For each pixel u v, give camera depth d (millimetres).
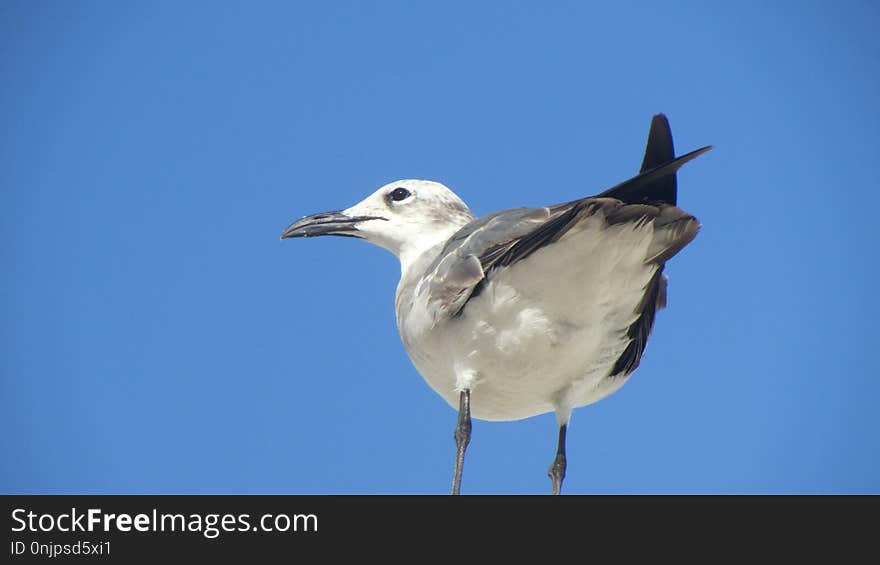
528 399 14039
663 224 12367
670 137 12141
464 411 13398
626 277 12859
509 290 13000
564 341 13195
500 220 13180
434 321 13422
